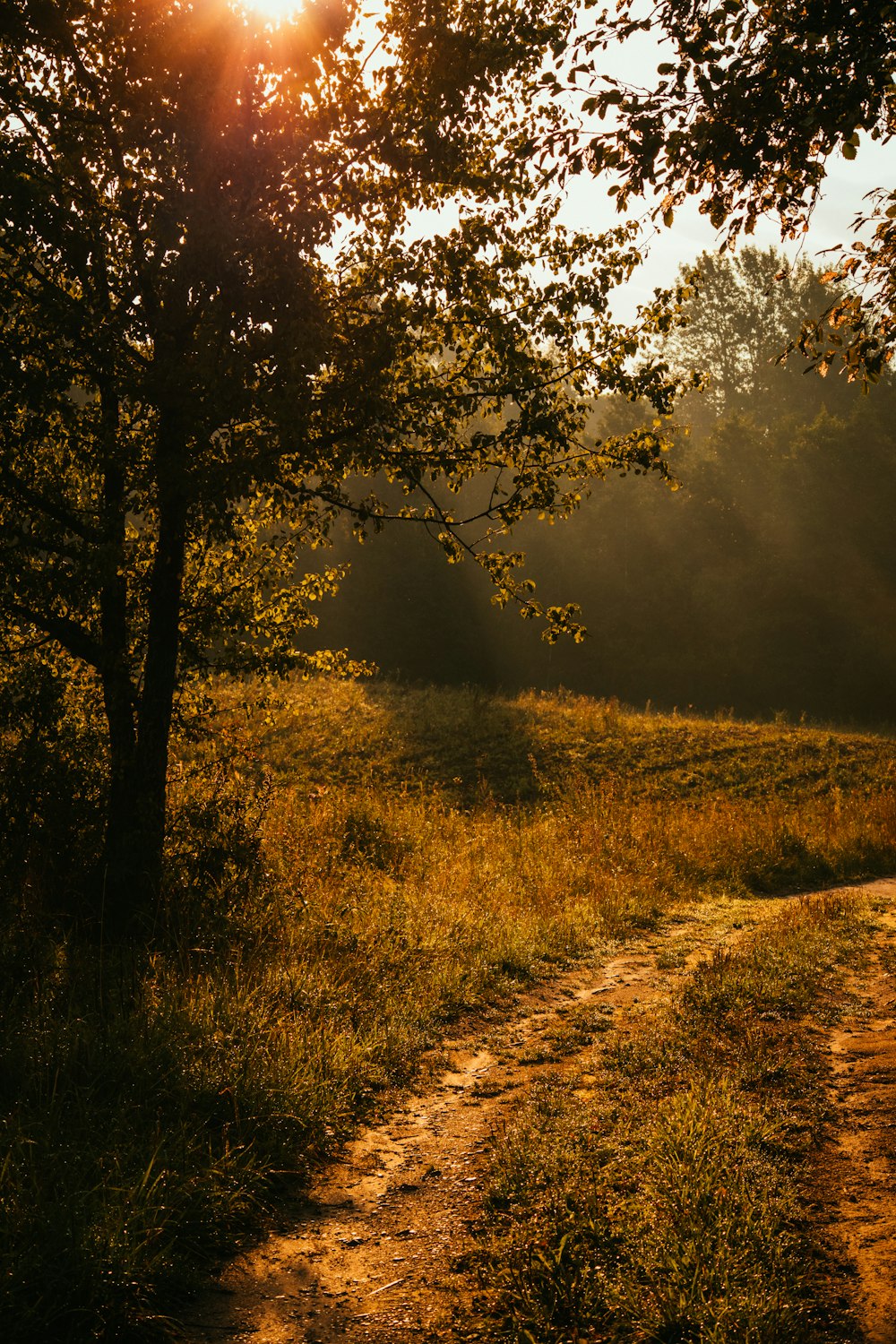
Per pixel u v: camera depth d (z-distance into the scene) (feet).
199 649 31.68
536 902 37.50
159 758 28.45
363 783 68.03
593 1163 15.05
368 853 42.57
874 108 17.58
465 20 27.12
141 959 23.94
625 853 47.34
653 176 18.56
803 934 31.76
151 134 24.17
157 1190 14.12
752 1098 17.16
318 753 74.02
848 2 16.98
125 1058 18.12
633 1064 20.12
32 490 28.94
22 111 25.84
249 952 25.85
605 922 36.01
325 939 28.19
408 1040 22.48
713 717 136.36
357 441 26.96
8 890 26.30
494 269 27.99
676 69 17.99
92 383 28.55
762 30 18.45
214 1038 19.34
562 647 160.15
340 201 27.22
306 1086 18.52
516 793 65.92
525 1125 16.89
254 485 28.73
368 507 30.76
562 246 28.07
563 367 29.86
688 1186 13.19
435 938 30.35
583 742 80.07
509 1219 13.83
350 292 27.63
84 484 31.14
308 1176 16.16
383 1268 13.04
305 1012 22.29
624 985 28.60
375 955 27.71
